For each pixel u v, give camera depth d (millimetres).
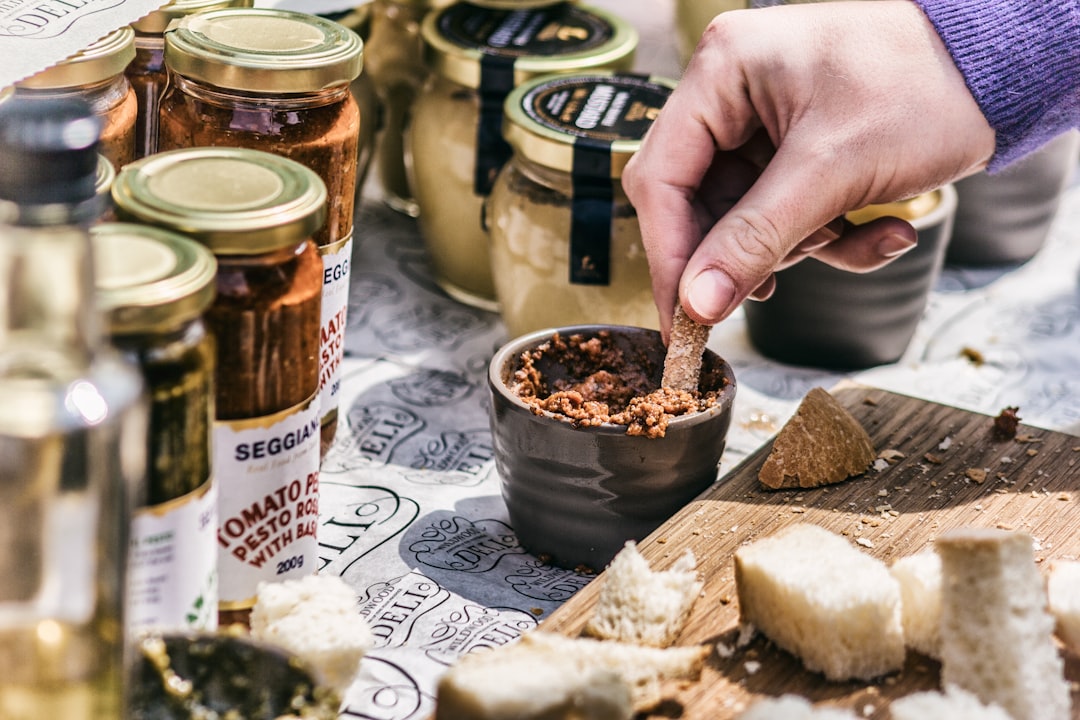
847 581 672
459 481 947
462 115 1147
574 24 1258
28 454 419
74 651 451
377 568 819
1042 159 1314
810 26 901
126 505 451
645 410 788
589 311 1028
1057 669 649
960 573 646
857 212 1085
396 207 1457
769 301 1149
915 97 882
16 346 429
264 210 609
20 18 761
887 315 1132
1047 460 918
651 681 645
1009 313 1292
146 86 873
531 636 649
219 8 886
